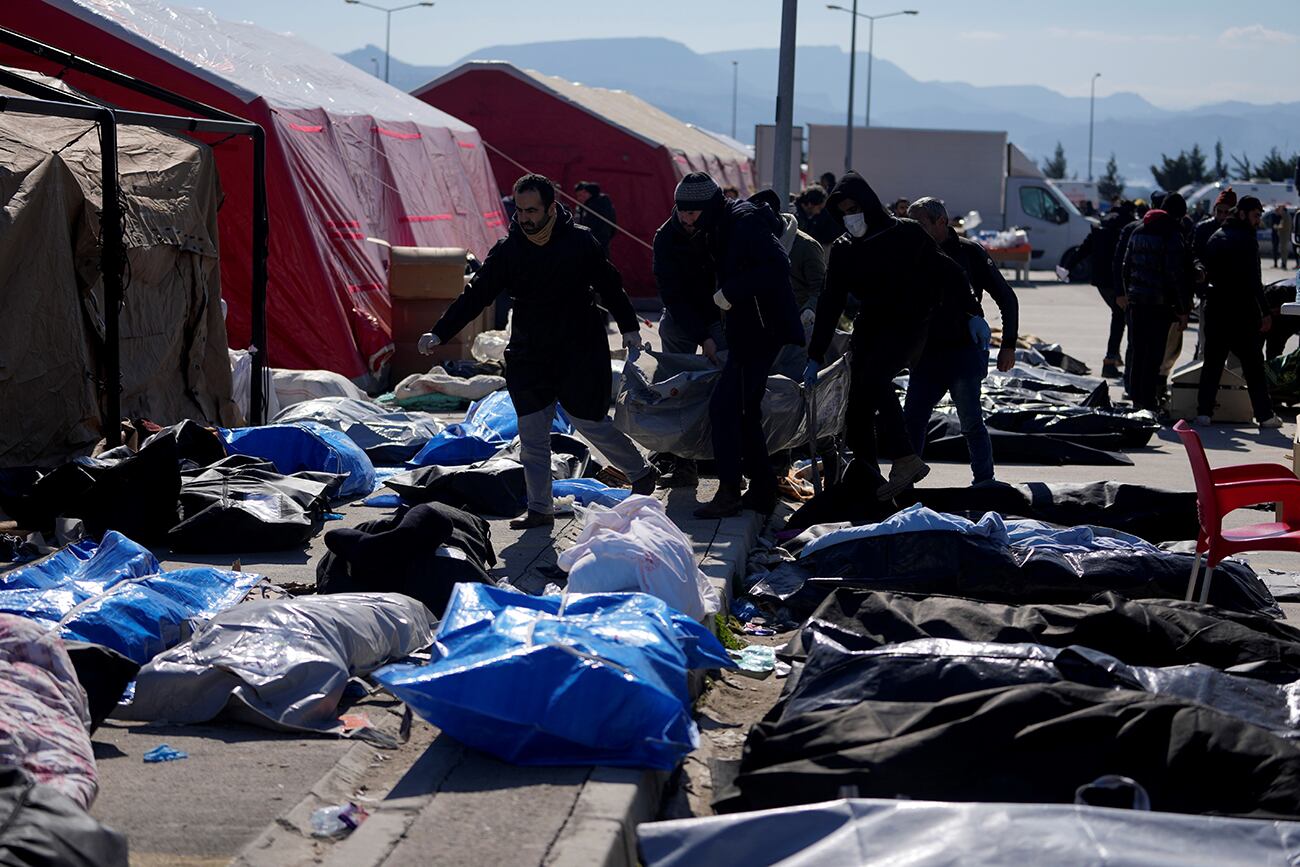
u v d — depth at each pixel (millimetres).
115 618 5000
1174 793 3750
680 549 5594
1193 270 12883
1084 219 40531
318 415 9867
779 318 7543
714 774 4262
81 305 8594
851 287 7609
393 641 5055
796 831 3428
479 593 4684
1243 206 12453
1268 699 4422
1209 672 4504
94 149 9039
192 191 9961
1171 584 6320
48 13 14031
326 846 3625
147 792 3934
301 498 7277
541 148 26625
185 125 9047
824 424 8758
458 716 4012
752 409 7672
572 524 7465
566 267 7039
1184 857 3213
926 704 4238
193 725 4488
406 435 9766
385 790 4055
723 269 7566
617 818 3605
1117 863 3180
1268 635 5238
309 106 14758
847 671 4504
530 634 4188
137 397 9359
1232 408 13227
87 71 9250
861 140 39750
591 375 7258
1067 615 5383
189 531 6699
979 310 8367
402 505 7168
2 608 5195
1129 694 4043
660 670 4289
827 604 5590
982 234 40188
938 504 7965
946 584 6383
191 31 15719
